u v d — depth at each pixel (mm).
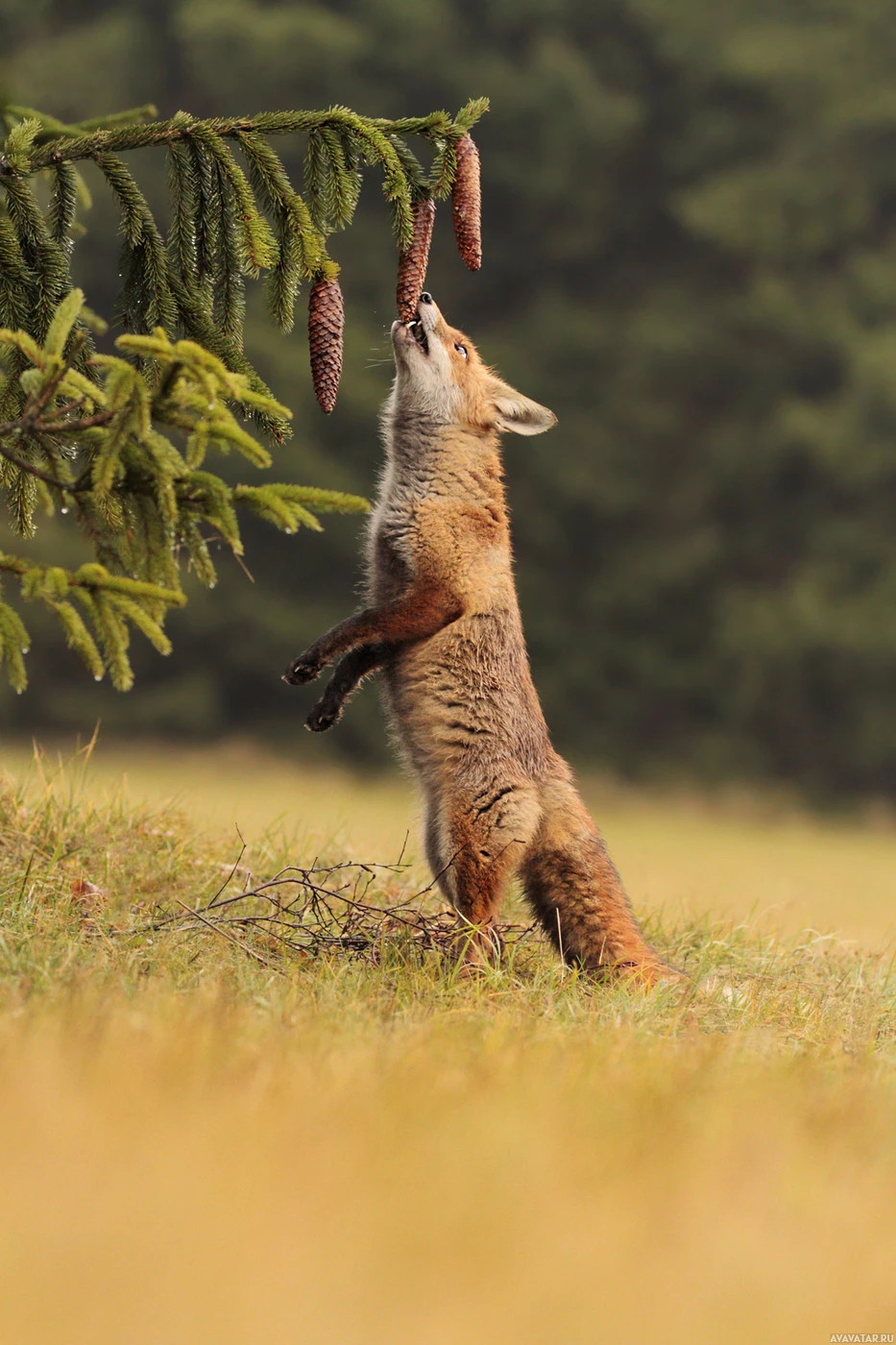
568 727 51000
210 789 32156
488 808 10242
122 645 7660
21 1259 4043
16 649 7711
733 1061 7219
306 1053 6293
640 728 51281
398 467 11406
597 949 10211
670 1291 4297
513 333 54094
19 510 9062
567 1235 4539
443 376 11305
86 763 13469
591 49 55406
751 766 49312
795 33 52531
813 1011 9414
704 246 54656
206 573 8477
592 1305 4086
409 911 10367
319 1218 4445
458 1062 6484
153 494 7891
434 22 52062
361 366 49031
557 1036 7262
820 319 50625
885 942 14461
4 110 9234
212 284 9484
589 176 53312
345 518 48750
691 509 52594
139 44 52688
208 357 7172
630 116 52500
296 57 50625
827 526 50406
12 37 49281
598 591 52062
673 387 53031
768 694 49219
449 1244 4344
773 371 52094
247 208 8977
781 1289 4395
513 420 11617
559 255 54719
